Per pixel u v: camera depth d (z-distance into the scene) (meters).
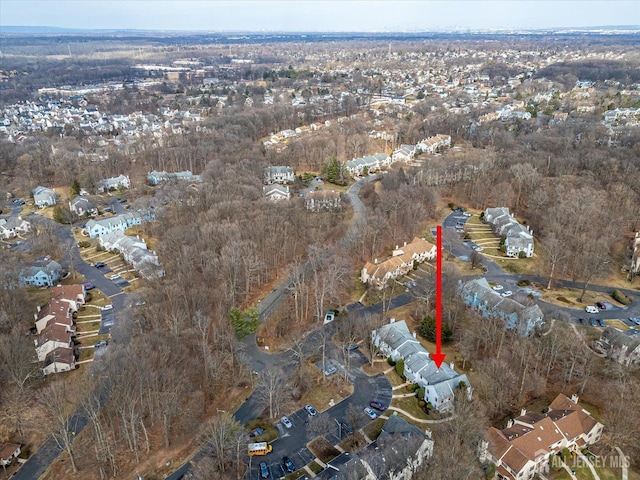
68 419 99.12
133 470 93.50
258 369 120.56
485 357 120.75
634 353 117.94
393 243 184.75
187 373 111.69
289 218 180.75
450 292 141.88
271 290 155.50
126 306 141.50
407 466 85.69
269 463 93.69
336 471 88.81
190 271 145.88
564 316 137.00
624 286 159.62
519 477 88.38
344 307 146.62
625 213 190.12
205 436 97.06
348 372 118.69
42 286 167.00
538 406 108.44
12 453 97.75
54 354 124.56
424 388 110.06
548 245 162.75
